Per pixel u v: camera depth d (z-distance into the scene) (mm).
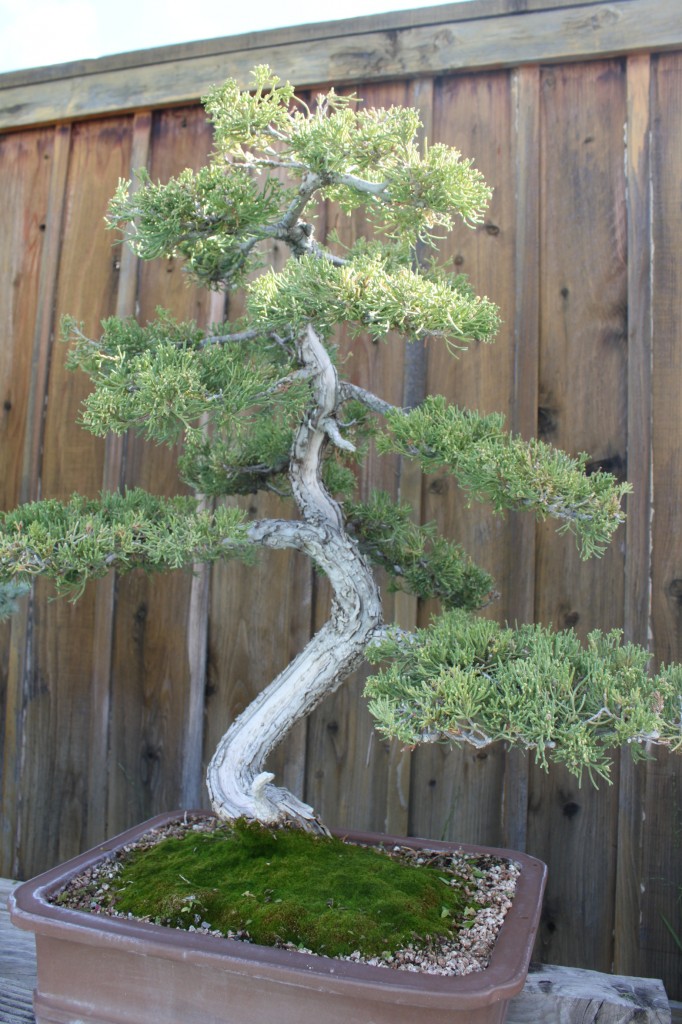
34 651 1964
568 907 1642
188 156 1938
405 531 1437
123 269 1954
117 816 1887
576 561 1673
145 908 1038
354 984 869
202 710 1852
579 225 1709
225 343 1235
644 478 1623
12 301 2049
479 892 1139
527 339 1700
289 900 1025
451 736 943
